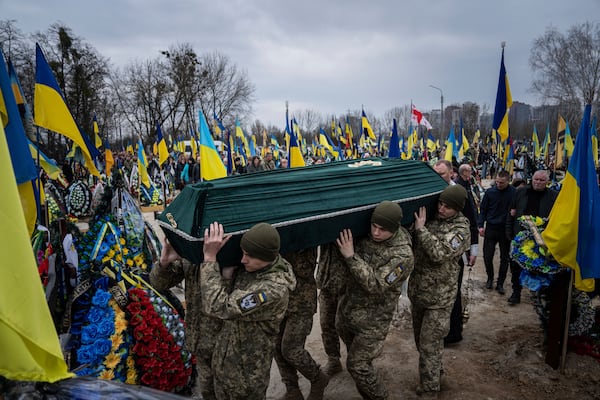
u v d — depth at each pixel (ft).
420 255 11.60
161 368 10.30
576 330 13.32
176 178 57.88
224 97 120.67
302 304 10.62
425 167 13.15
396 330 16.07
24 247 5.04
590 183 11.75
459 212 11.75
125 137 145.07
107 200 11.09
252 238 7.90
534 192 17.75
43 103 10.76
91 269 10.25
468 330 16.05
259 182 9.48
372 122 160.76
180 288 19.20
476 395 11.90
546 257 12.73
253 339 8.54
